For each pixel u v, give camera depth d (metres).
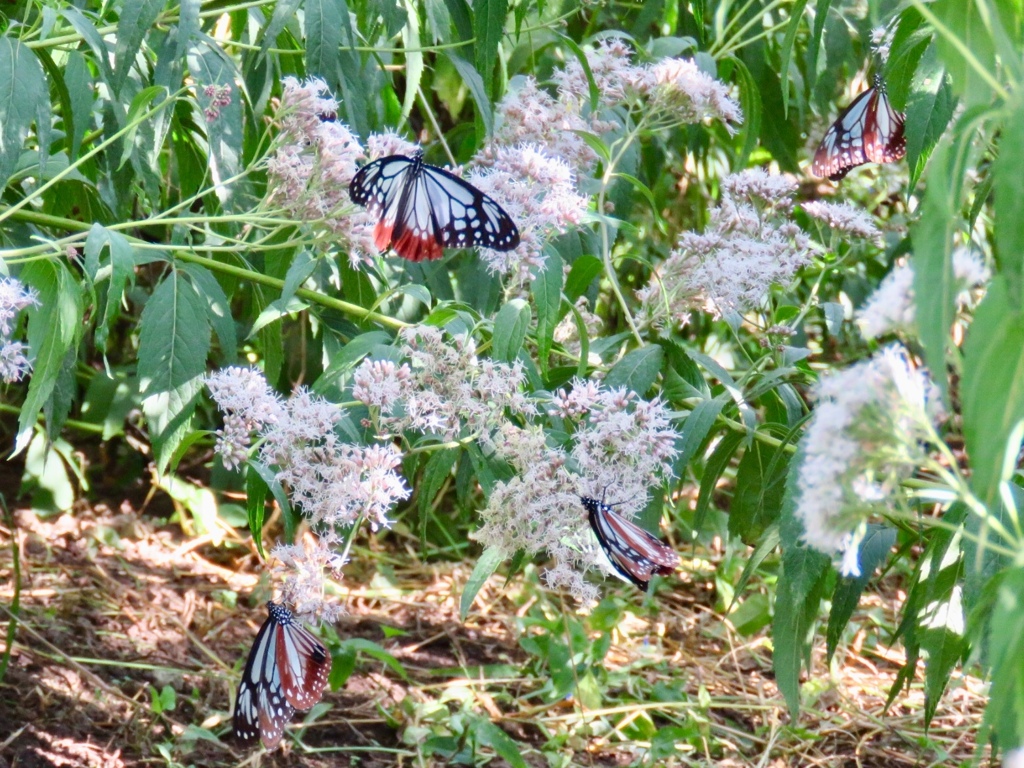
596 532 1.67
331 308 1.82
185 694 1.97
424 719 1.97
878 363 1.46
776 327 1.78
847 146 1.80
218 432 1.67
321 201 1.73
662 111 1.82
